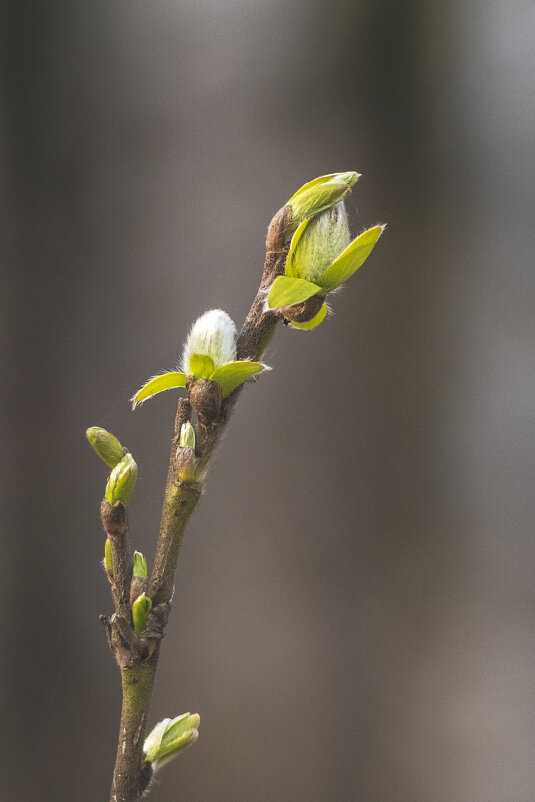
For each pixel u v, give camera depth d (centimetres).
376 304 172
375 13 170
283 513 171
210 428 75
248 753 166
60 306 173
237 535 171
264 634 169
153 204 175
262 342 75
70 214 175
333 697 167
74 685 170
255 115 173
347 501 171
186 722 76
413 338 172
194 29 174
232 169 174
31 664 169
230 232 172
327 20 171
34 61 172
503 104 172
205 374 75
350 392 172
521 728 163
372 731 166
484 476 171
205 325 75
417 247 172
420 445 171
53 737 168
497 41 171
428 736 166
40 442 172
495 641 166
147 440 169
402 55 171
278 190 172
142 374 171
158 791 161
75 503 172
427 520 171
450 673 167
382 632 169
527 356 170
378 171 172
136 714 75
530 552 168
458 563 170
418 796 163
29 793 166
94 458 173
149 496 167
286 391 172
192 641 169
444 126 172
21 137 173
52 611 171
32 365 172
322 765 165
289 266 75
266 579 170
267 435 171
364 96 171
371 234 75
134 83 175
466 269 172
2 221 173
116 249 174
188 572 170
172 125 175
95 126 175
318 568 170
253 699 167
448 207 172
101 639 171
